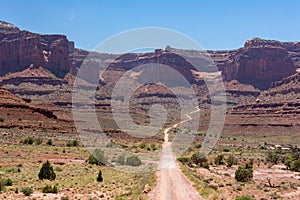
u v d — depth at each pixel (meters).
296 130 175.38
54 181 41.75
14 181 40.34
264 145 138.38
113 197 30.88
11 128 108.62
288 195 42.59
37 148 84.31
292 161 77.25
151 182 36.44
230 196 34.59
